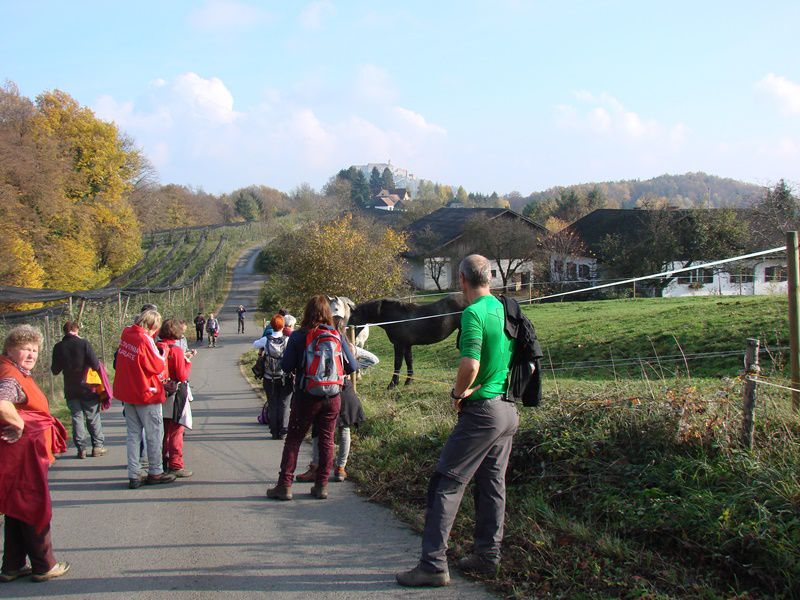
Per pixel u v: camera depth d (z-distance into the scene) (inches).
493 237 1784.0
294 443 240.7
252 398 556.7
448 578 163.2
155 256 3233.3
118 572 178.1
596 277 1513.3
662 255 1382.9
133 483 263.6
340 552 188.1
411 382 527.2
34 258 1670.8
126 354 261.9
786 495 163.0
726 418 201.3
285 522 215.2
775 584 142.3
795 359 216.7
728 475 179.0
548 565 163.5
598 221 1776.6
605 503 186.5
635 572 155.3
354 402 262.1
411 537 198.8
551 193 5679.1
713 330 555.2
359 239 1398.9
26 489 169.8
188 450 338.3
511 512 199.5
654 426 210.5
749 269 1283.2
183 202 4635.8
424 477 243.1
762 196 1262.3
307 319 241.0
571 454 214.2
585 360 570.3
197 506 236.4
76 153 2343.8
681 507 170.1
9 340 174.4
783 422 199.3
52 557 175.5
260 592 163.2
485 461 168.6
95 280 2162.9
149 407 264.5
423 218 2581.2
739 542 153.0
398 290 1435.8
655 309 790.5
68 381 327.6
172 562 184.1
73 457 331.3
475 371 159.6
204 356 1115.3
